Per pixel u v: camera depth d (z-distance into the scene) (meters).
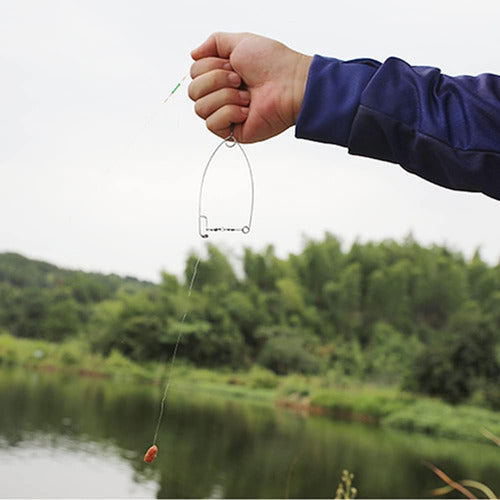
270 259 25.05
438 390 17.50
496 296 23.88
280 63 0.95
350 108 0.84
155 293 22.05
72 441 10.48
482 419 15.23
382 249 25.81
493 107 0.78
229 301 22.80
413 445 12.85
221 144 1.16
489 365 17.52
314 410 17.30
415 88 0.82
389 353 21.84
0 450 9.33
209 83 0.99
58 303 21.06
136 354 20.67
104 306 21.31
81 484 7.80
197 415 14.27
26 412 12.80
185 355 21.16
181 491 8.05
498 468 10.88
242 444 11.35
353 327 24.02
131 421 12.77
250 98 0.99
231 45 1.00
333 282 24.72
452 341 18.17
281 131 0.99
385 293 24.19
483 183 0.78
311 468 9.86
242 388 20.08
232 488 8.34
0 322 20.70
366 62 0.88
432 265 24.84
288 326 23.64
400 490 8.96
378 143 0.84
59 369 19.94
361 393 18.06
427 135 0.79
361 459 10.88
